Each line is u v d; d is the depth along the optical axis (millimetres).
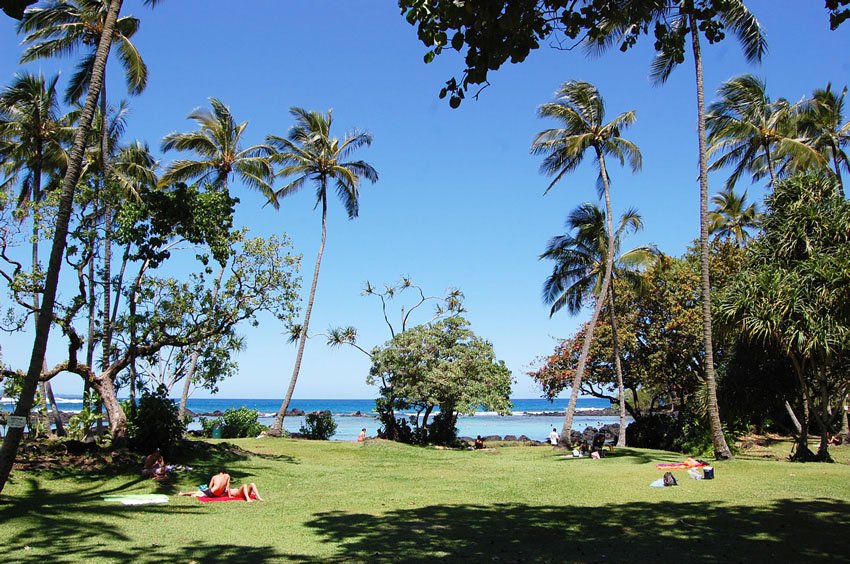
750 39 19562
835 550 7543
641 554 7477
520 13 5602
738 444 28500
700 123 19641
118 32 21109
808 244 18641
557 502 12047
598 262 29875
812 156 23391
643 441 31922
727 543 8023
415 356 30922
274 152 31703
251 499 12484
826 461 19422
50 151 23781
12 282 14688
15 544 7832
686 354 29906
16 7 4219
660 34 7074
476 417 103500
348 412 107062
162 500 11820
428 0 5496
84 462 14648
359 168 33656
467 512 10898
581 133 28047
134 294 17172
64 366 16391
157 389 17922
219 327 18031
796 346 18094
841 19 5867
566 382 36188
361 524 9664
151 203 16547
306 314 33094
